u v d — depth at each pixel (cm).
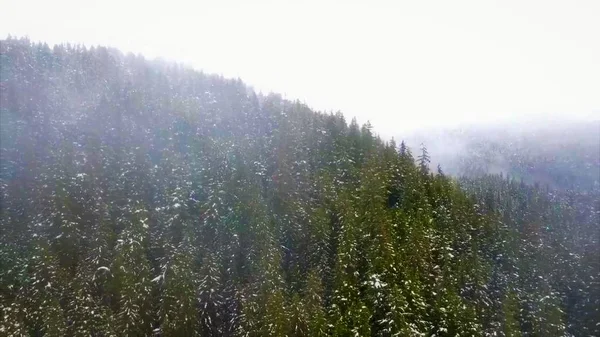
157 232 4741
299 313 3609
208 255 4409
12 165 5650
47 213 4631
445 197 5553
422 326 3609
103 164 5562
